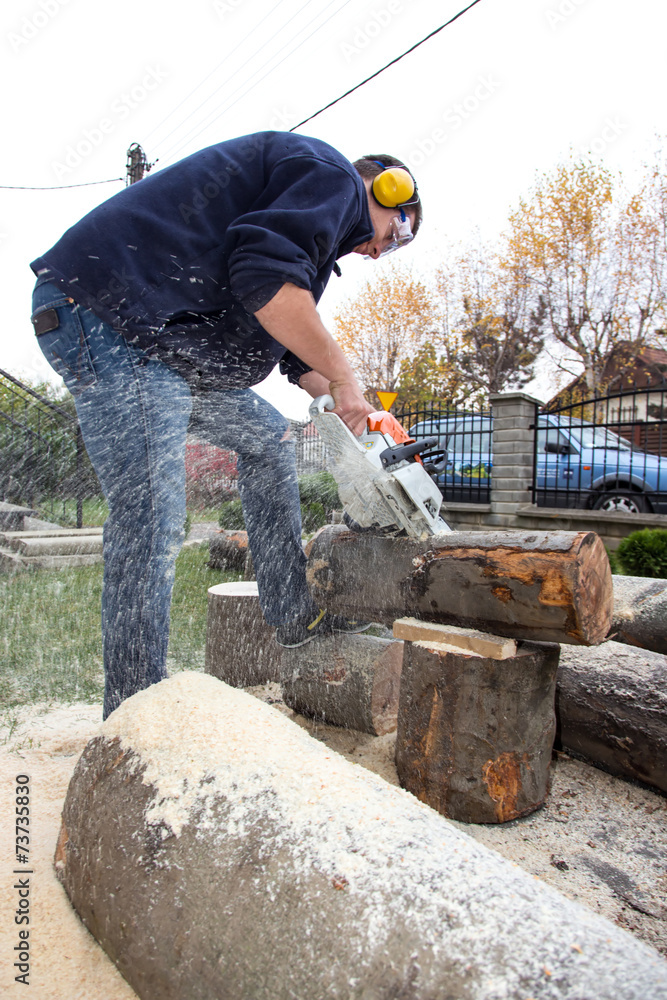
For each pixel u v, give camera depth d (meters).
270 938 0.67
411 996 0.56
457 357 19.70
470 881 0.66
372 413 1.58
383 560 1.62
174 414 1.36
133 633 1.35
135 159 12.14
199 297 1.36
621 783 1.59
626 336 16.81
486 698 1.37
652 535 4.90
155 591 1.36
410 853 0.71
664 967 0.54
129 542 1.34
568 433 7.26
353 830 0.75
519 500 7.09
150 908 0.79
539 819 1.43
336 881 0.68
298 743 0.96
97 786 1.00
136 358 1.30
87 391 1.31
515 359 19.36
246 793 0.85
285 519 1.78
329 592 1.76
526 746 1.41
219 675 2.17
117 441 1.32
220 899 0.73
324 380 1.85
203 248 1.34
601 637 1.31
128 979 0.81
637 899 1.15
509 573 1.31
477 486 7.61
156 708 1.07
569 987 0.52
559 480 7.32
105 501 1.46
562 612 1.24
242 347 1.51
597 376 17.47
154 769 0.94
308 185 1.35
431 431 8.37
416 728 1.46
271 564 1.81
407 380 18.58
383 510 1.58
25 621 2.12
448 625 1.49
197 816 0.84
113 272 1.24
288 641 1.92
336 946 0.62
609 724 1.57
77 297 1.23
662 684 1.53
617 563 5.08
